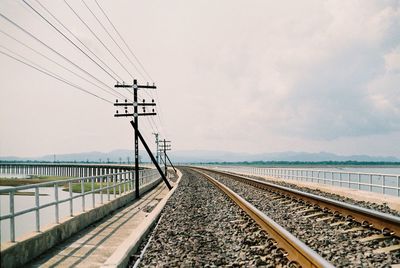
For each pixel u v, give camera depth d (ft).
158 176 145.79
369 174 58.08
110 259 21.50
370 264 21.16
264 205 50.72
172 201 60.70
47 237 28.02
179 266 22.66
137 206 61.05
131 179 79.20
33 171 563.89
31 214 102.06
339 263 21.27
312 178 86.74
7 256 21.57
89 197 142.51
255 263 22.11
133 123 88.58
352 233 28.84
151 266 22.99
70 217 34.71
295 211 43.60
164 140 288.30
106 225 40.50
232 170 231.09
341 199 55.57
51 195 199.31
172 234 33.12
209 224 37.86
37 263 24.32
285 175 112.78
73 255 26.61
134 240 27.40
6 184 295.07
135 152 87.30
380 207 45.11
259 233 29.94
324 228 32.09
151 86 90.94
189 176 159.74
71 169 488.85
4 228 76.59
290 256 22.15
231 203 53.36
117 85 89.04
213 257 24.53
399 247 23.90
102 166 417.08
